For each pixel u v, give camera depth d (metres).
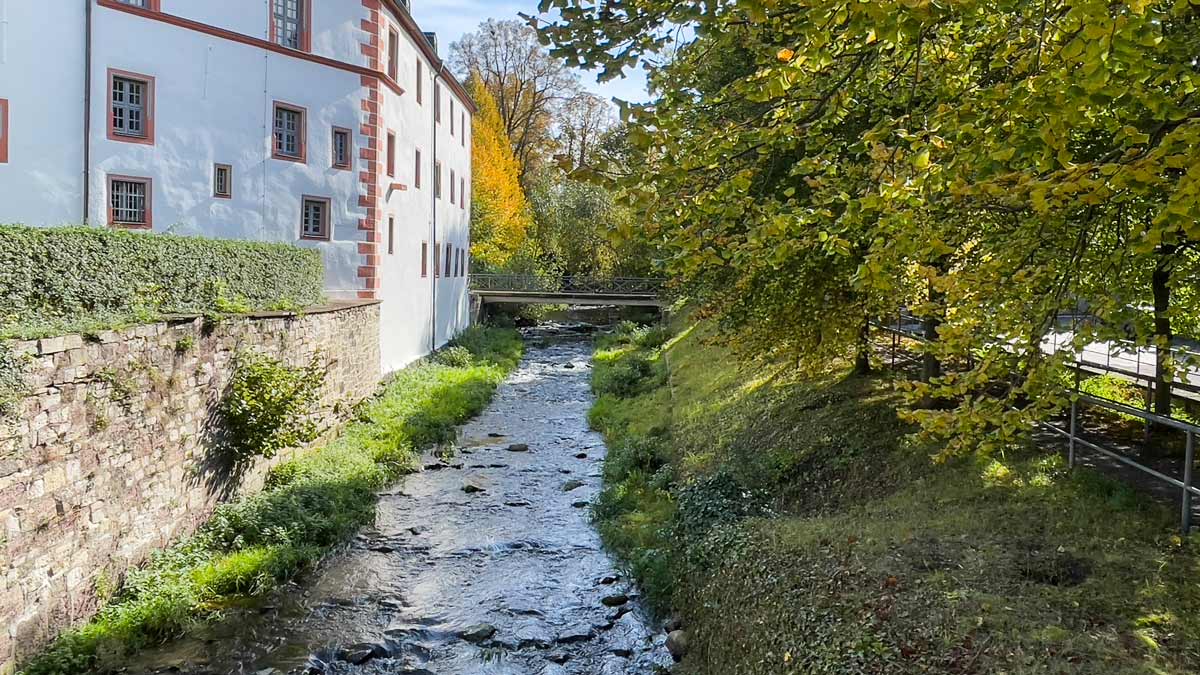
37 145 17.00
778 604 7.47
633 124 5.46
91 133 17.73
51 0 17.08
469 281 46.03
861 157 9.45
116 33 18.02
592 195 57.12
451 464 18.09
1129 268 6.79
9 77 16.61
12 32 16.59
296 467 15.09
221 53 19.72
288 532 12.35
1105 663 5.49
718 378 20.52
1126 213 6.29
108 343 9.88
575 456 19.08
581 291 47.53
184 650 9.38
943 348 6.29
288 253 18.77
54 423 8.77
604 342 40.81
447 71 32.72
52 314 10.96
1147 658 5.50
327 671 9.17
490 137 53.94
